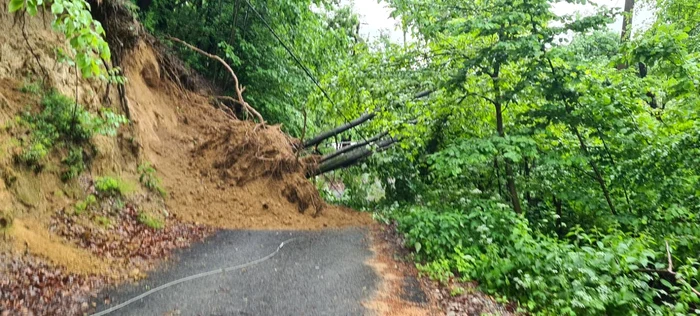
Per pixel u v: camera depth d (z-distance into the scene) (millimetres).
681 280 5176
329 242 8234
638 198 8812
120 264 5703
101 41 4219
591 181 9688
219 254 6777
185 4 15383
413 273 6598
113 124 7977
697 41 10406
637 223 8094
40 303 4332
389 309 5129
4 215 4988
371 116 13430
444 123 11172
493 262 6320
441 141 11672
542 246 6586
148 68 10906
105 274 5320
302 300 5180
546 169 9641
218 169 10367
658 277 5703
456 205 10289
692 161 8062
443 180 11789
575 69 8469
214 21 15023
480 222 7871
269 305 4945
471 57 9703
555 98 8828
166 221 7902
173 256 6438
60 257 5223
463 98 9844
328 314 4828
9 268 4609
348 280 6051
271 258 6809
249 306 4867
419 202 12266
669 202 8430
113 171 7785
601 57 12656
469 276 6344
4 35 6824
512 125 9820
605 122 8555
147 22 12484
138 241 6633
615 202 9469
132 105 9594
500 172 10859
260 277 5863
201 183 9805
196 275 5715
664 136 8539
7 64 6688
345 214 11070
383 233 9305
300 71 16328
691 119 8398
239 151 10719
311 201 10695
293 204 10508
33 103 6688
